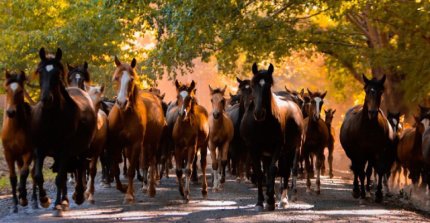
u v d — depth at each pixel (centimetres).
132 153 1548
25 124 1343
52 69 1266
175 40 2469
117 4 2409
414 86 2969
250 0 2595
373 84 1614
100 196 1689
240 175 2166
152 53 2652
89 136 1407
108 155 1880
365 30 3191
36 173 1325
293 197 1650
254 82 1390
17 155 1375
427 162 1733
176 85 1614
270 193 1430
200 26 2391
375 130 1647
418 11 2716
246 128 1439
